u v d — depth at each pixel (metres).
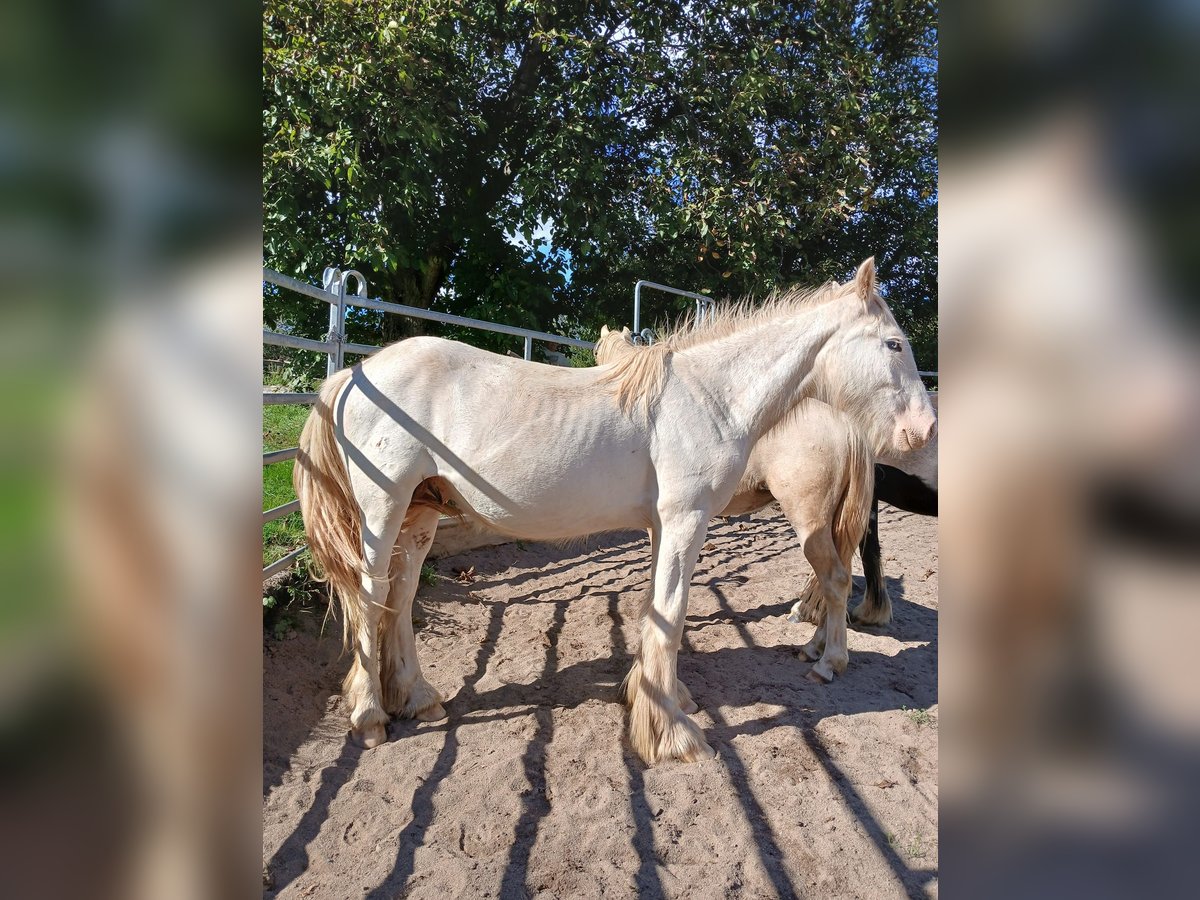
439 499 2.70
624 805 2.25
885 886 1.93
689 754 2.50
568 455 2.46
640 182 8.38
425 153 7.00
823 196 8.48
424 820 2.16
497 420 2.44
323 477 2.53
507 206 8.41
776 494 3.34
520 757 2.49
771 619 4.05
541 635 3.64
